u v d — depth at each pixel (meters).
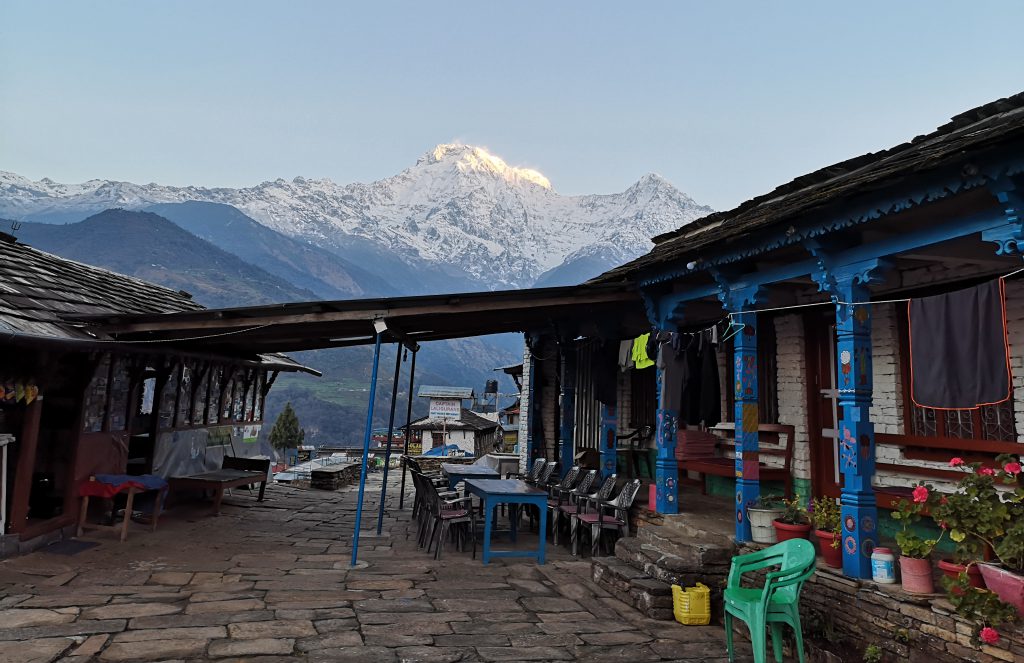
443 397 34.81
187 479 11.09
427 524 9.28
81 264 12.12
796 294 8.85
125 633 4.99
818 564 5.57
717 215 9.52
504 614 5.92
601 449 10.48
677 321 8.71
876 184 4.76
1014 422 6.24
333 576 7.11
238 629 5.18
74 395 8.82
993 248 5.65
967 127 5.88
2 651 4.50
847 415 5.46
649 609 5.99
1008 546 4.01
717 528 7.13
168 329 8.70
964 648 4.14
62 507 8.66
